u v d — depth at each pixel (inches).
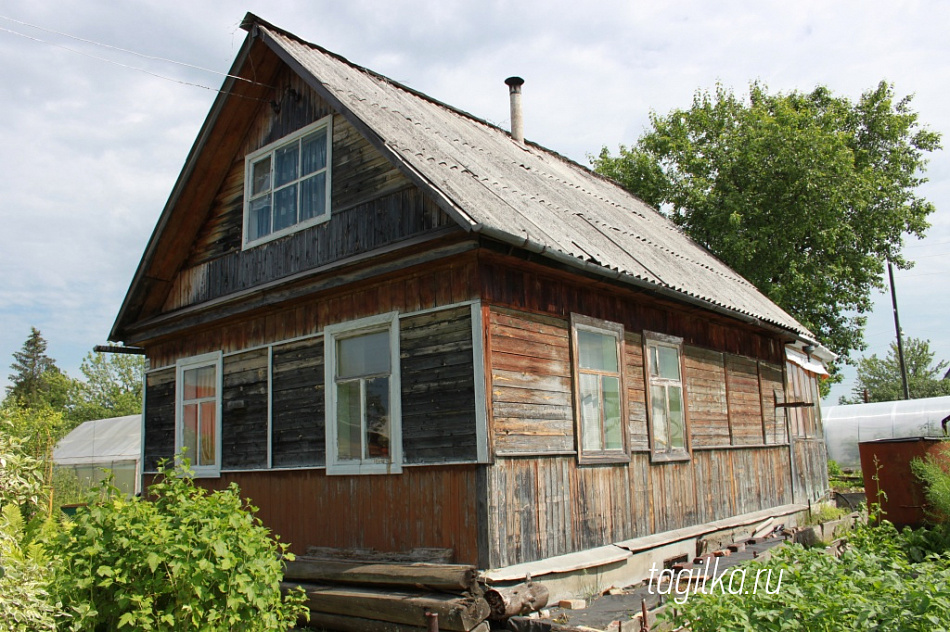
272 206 411.8
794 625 200.2
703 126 947.3
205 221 452.1
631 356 383.9
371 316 333.7
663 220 668.7
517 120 576.4
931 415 1045.2
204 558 207.9
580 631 238.5
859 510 513.7
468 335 295.3
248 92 413.4
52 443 749.9
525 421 303.4
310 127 392.8
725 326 495.8
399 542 308.8
